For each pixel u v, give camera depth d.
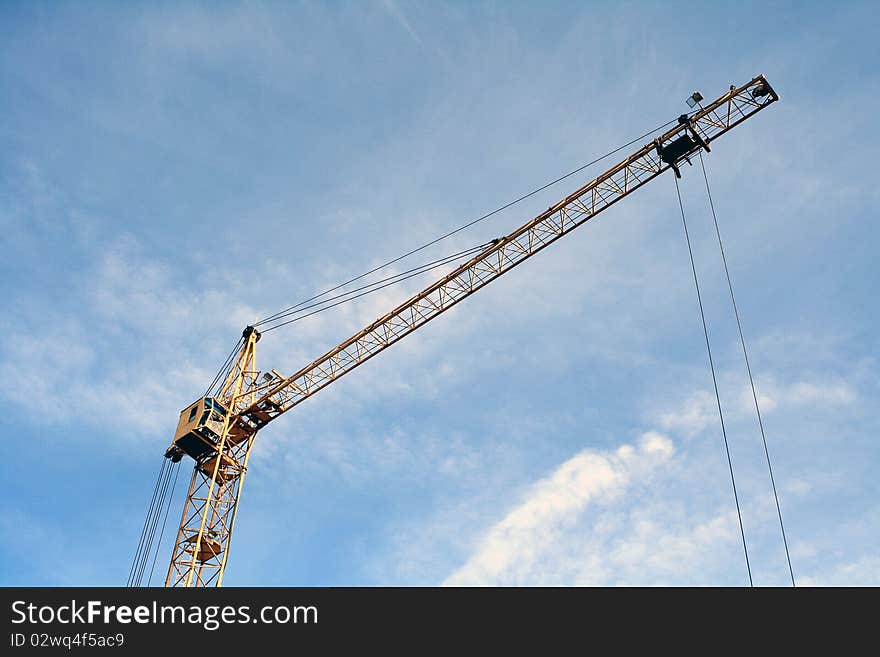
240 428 87.25
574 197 81.94
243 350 92.69
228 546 80.88
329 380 85.50
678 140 78.94
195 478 84.75
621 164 81.19
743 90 79.88
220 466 84.94
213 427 85.31
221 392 89.69
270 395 85.56
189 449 85.50
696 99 80.19
